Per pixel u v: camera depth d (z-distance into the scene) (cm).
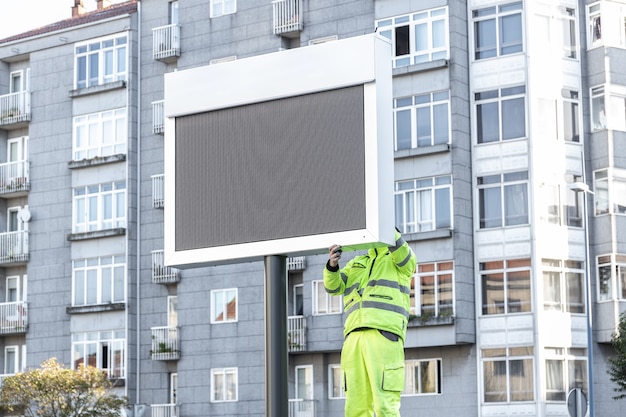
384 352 904
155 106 5700
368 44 916
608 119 4966
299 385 5169
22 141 6147
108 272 5697
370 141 911
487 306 4834
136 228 5675
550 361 4734
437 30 5019
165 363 5528
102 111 5828
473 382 4809
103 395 5128
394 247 921
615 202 4922
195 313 5422
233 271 5341
